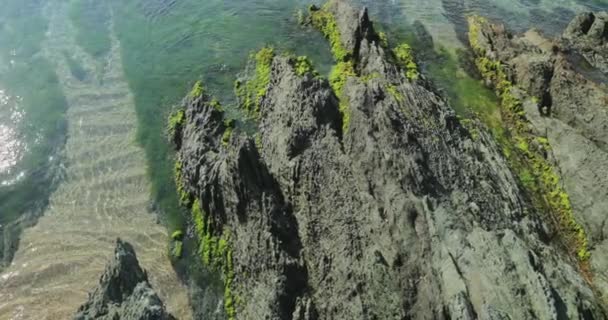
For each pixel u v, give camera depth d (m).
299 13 39.81
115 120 33.22
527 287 18.48
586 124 28.94
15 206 28.83
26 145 32.22
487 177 25.12
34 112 34.41
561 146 28.59
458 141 26.86
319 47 36.00
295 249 23.36
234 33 38.62
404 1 42.09
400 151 23.78
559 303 18.56
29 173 30.58
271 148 27.28
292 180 25.25
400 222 21.61
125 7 44.03
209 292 24.06
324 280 21.91
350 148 25.41
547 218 25.62
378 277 20.25
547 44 35.12
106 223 27.44
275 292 21.48
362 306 19.81
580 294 20.02
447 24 38.94
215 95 32.91
